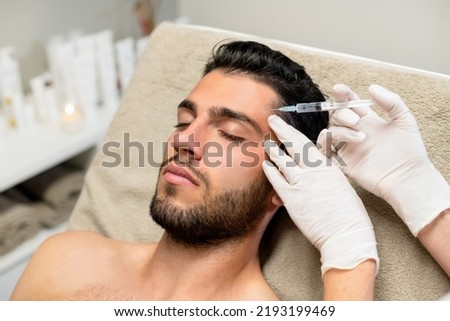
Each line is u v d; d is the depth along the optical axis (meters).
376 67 1.16
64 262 1.19
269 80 1.07
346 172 1.08
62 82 1.92
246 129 1.03
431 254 0.99
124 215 1.39
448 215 0.97
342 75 1.18
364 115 1.05
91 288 1.15
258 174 1.04
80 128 1.94
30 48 2.03
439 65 1.44
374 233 1.05
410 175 1.00
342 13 1.55
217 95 1.05
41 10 2.00
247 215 1.05
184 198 1.02
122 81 2.12
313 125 1.10
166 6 2.32
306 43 1.67
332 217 1.01
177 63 1.39
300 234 1.15
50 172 1.99
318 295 1.10
